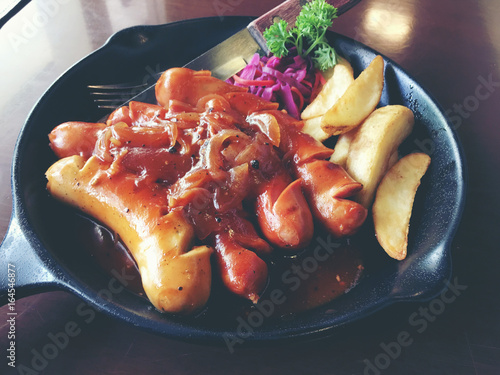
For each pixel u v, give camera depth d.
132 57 0.32
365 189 0.24
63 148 0.26
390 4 0.39
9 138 0.30
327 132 0.25
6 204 0.27
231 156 0.23
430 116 0.26
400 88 0.28
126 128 0.24
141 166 0.23
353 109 0.25
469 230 0.25
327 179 0.23
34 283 0.20
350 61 0.31
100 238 0.24
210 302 0.22
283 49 0.31
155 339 0.21
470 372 0.20
